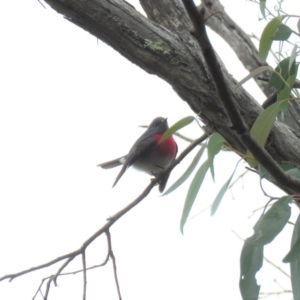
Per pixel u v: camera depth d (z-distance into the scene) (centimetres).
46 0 642
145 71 679
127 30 650
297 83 688
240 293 570
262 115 576
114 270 696
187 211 586
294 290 549
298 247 528
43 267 711
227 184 555
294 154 673
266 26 615
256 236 568
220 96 449
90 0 637
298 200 573
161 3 733
